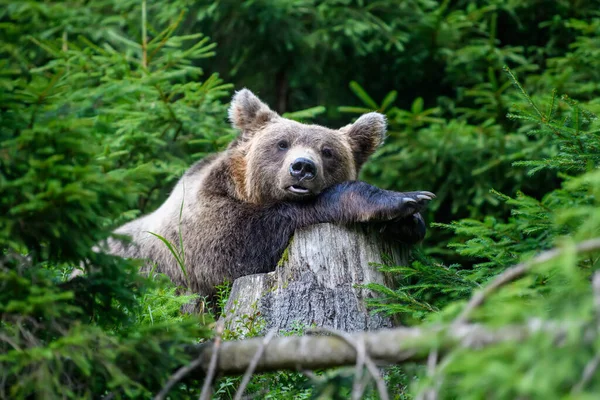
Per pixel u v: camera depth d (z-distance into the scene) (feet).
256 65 75.00
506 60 70.44
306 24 72.23
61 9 46.85
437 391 18.13
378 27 67.46
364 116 48.24
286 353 21.88
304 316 34.22
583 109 32.83
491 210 61.46
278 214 41.32
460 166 61.26
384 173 62.75
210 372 22.03
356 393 19.70
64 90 25.62
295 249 35.83
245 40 71.41
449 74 69.15
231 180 44.24
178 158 54.75
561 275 26.78
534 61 69.72
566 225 30.40
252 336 32.53
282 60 73.51
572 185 18.56
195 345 23.82
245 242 41.73
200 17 65.16
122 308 27.07
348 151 46.19
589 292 19.03
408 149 61.67
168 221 44.11
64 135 22.58
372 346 20.52
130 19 63.10
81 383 22.62
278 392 28.45
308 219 40.22
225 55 73.31
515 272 18.35
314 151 42.83
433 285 33.19
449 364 17.57
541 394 16.26
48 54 56.70
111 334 24.94
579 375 16.93
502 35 73.67
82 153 23.13
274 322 34.22
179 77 55.36
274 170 42.75
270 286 35.19
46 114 23.40
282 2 66.64
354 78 75.36
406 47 70.49
